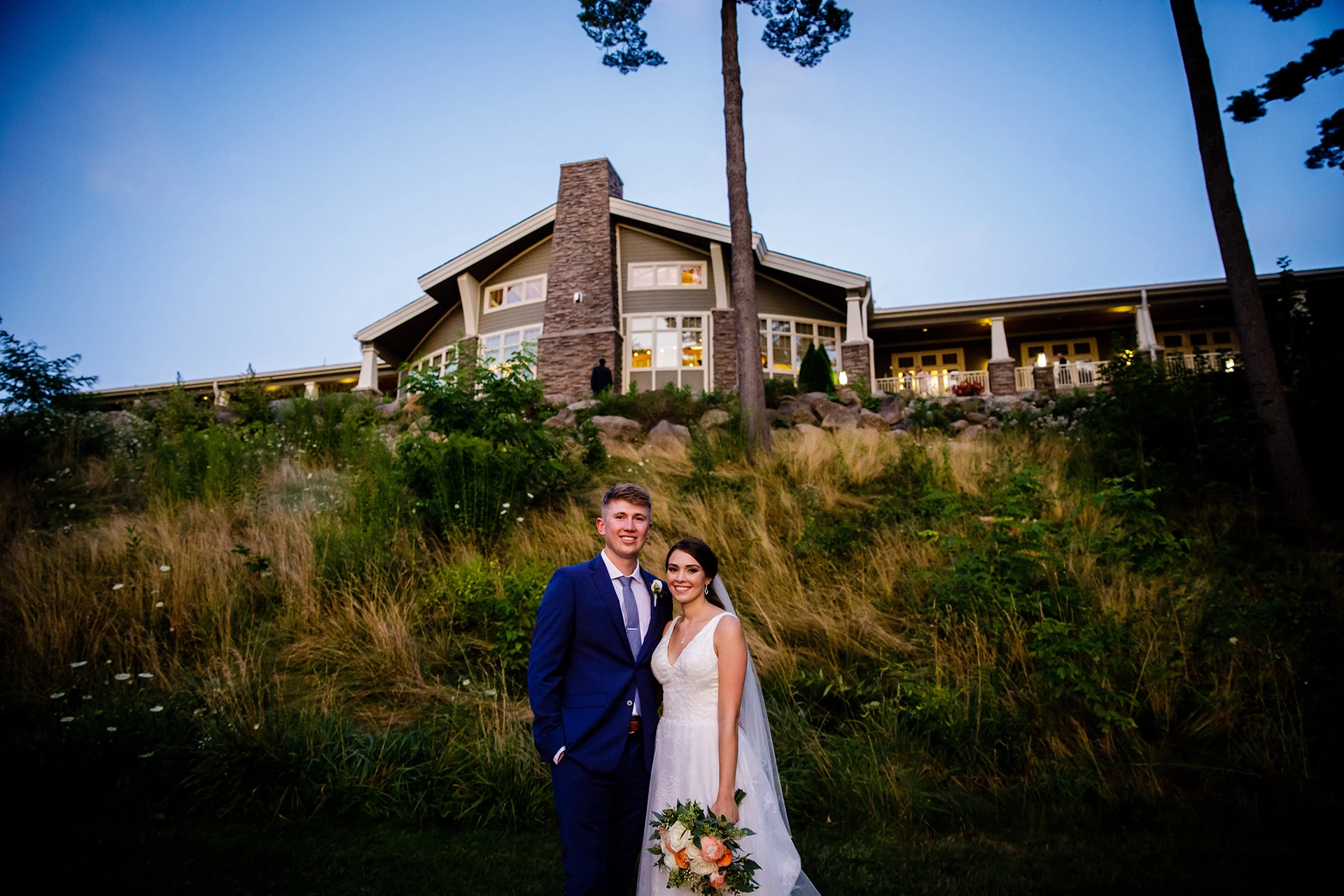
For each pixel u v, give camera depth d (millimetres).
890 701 4551
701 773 2508
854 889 2977
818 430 11172
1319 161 9000
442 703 4625
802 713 4441
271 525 6887
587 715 2570
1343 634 4539
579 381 18922
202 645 5125
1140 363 9258
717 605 2859
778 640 5262
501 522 7051
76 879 2887
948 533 6586
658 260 20703
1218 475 8219
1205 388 8672
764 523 7188
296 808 3600
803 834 3520
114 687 4492
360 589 5781
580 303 19562
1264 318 8219
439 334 24156
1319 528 7207
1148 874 3061
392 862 3168
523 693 4711
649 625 2832
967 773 4031
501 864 3189
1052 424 10906
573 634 2709
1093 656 4371
